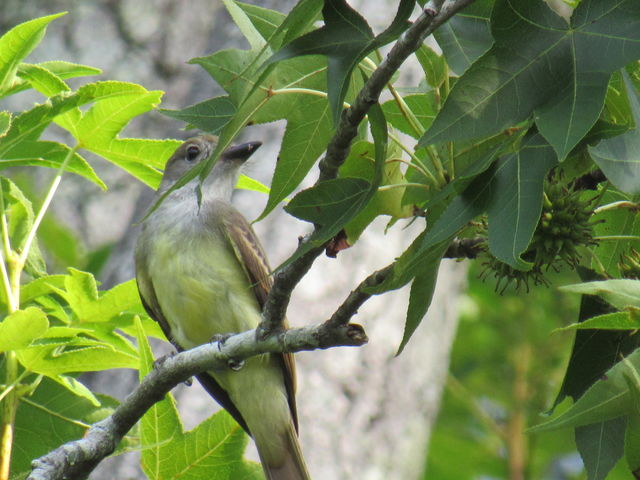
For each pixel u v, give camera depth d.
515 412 15.61
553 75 5.17
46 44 19.17
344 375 13.19
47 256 13.88
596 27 5.16
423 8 5.36
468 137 5.23
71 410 8.18
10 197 8.16
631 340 6.34
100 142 8.20
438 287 14.52
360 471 12.94
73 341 7.50
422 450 14.00
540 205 5.10
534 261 6.24
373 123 5.51
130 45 19.66
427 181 6.93
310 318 12.76
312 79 6.55
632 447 5.70
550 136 4.99
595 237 6.69
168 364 7.42
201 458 7.67
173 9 20.20
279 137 13.64
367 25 5.32
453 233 5.27
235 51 6.52
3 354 7.98
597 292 5.25
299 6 5.37
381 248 13.55
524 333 15.83
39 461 7.27
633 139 5.32
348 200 5.66
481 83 5.26
